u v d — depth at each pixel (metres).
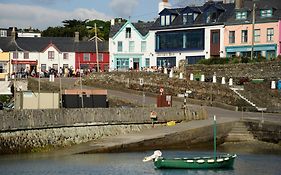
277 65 59.69
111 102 53.88
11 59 87.19
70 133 40.31
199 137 41.41
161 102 50.28
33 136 38.03
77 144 40.28
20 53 88.38
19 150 37.09
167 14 78.31
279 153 38.72
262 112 48.81
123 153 38.28
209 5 74.31
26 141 37.56
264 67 60.41
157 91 60.88
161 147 40.12
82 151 37.62
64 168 32.16
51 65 90.31
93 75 66.19
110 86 64.25
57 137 39.41
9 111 36.69
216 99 56.44
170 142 40.47
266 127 41.84
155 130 43.28
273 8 69.31
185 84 59.03
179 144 40.78
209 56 72.81
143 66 82.44
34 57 89.25
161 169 32.66
